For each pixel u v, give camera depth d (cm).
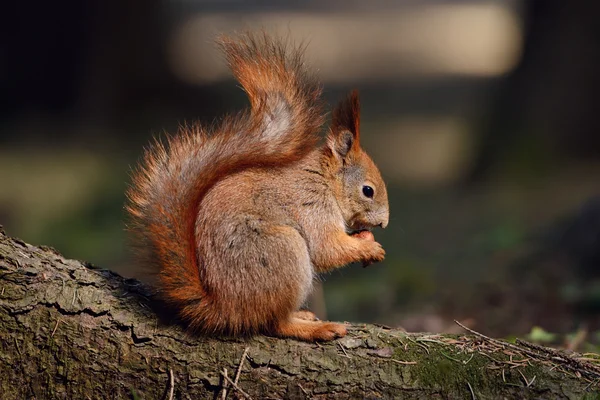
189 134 665
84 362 604
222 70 3155
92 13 2631
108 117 2627
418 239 1648
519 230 1519
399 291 1298
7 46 2645
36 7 2631
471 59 3756
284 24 4353
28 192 1988
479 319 1115
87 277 640
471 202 1866
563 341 883
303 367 603
